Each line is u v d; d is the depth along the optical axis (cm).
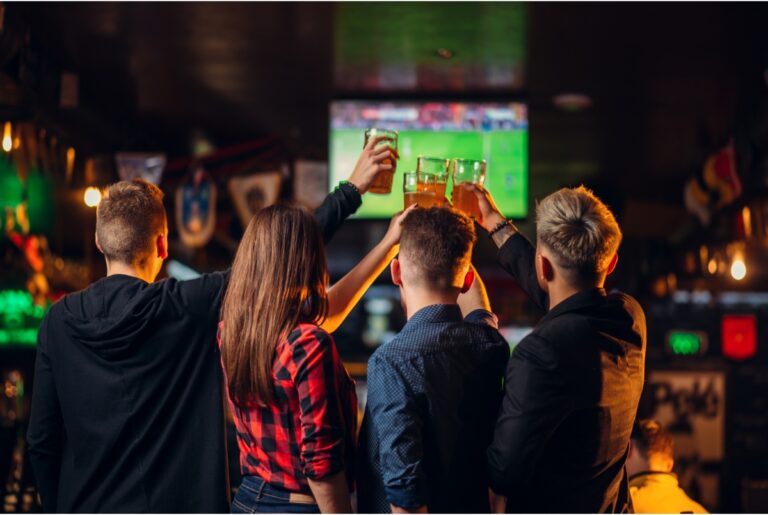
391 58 512
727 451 835
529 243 266
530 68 526
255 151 692
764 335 857
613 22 449
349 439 229
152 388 230
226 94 590
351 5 430
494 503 250
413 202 256
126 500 229
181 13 442
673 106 608
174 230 793
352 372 786
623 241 971
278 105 615
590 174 830
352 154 578
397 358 219
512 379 221
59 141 556
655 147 727
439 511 220
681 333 867
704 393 843
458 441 222
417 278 229
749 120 580
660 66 521
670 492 311
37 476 245
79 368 234
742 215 660
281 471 221
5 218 748
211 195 680
